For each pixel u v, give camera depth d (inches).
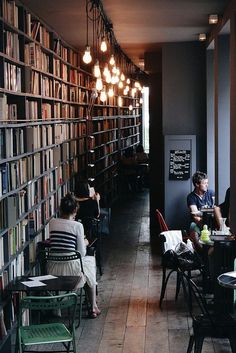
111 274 337.4
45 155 299.1
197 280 310.0
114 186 644.1
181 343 229.1
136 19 333.7
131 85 706.2
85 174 451.5
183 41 425.4
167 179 413.7
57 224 252.1
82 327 250.7
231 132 291.1
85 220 320.5
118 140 675.4
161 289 299.9
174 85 428.5
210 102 417.1
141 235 454.0
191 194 341.1
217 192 345.4
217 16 321.1
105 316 264.4
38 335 192.1
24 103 256.5
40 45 296.4
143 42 428.8
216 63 348.2
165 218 414.3
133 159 703.7
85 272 254.4
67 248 247.8
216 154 350.3
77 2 278.4
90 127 475.8
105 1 283.0
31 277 228.8
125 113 726.5
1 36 221.5
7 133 219.8
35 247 267.0
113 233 463.8
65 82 374.0
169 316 262.4
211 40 374.0
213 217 314.3
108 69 381.1
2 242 211.5
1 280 208.1
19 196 237.8
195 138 412.2
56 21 326.3
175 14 320.5
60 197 340.8
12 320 220.4
